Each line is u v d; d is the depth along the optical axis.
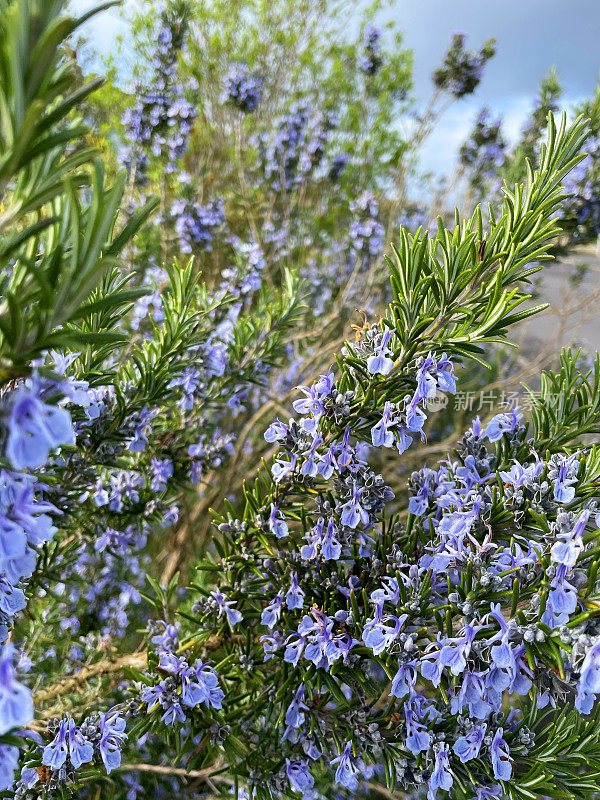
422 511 0.20
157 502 0.30
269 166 0.79
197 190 0.62
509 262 0.18
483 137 0.70
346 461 0.19
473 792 0.17
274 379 0.59
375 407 0.19
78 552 0.30
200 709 0.21
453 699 0.16
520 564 0.16
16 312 0.09
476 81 0.67
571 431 0.22
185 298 0.26
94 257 0.09
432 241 0.19
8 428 0.10
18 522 0.10
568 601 0.14
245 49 1.01
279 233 0.73
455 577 0.18
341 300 0.58
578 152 0.19
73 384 0.14
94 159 0.09
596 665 0.13
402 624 0.17
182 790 0.32
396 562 0.19
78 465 0.23
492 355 0.69
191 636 0.23
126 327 0.42
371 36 0.82
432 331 0.19
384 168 1.06
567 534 0.15
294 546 0.21
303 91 1.09
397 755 0.18
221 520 0.22
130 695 0.27
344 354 0.20
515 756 0.18
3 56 0.08
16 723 0.09
